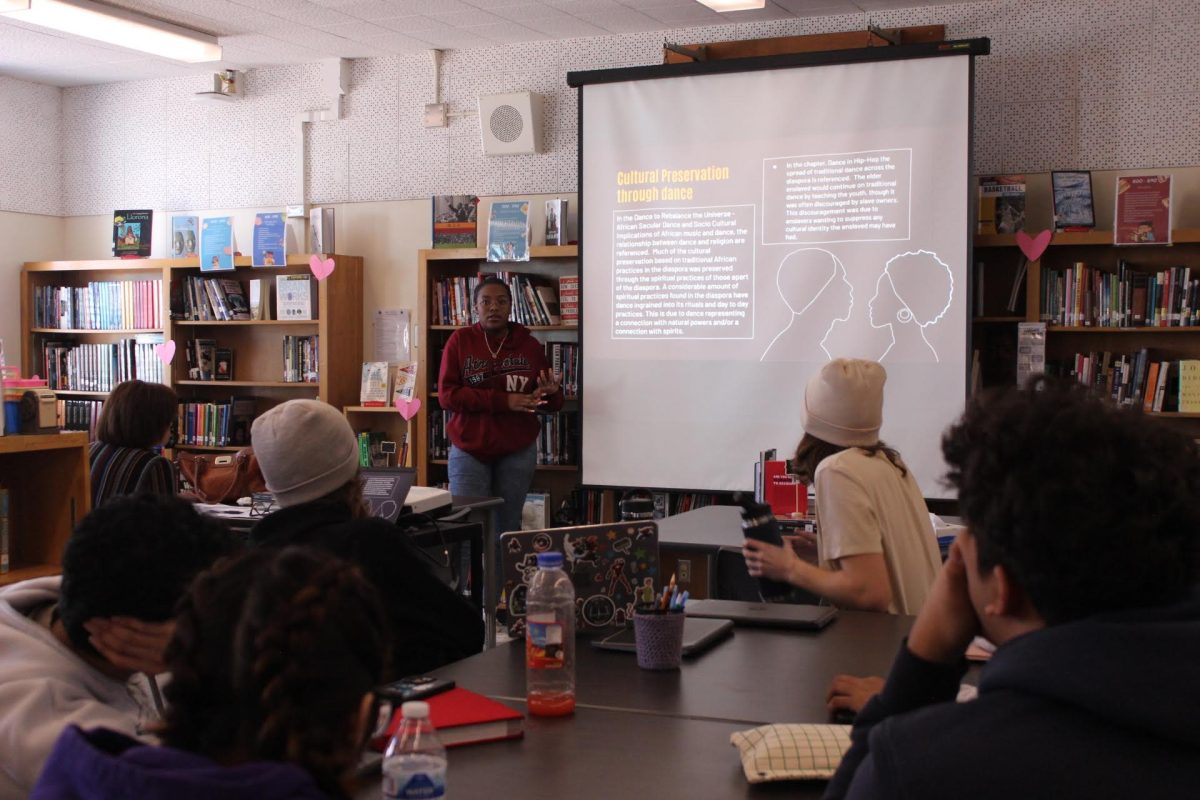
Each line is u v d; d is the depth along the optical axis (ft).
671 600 6.77
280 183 23.25
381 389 21.31
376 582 7.32
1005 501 3.11
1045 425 3.13
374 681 2.95
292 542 7.45
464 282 20.61
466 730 5.31
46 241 25.20
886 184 17.31
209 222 22.21
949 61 16.89
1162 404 16.53
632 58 20.21
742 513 8.05
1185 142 17.03
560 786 4.71
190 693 2.86
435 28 19.95
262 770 2.67
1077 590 3.03
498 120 20.83
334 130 22.74
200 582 3.01
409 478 11.91
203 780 2.64
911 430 17.28
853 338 17.61
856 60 17.28
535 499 19.97
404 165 22.15
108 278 24.70
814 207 17.75
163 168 24.47
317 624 2.81
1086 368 16.89
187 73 23.89
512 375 18.62
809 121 17.72
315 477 7.75
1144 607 3.02
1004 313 17.75
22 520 11.27
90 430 23.97
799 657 6.88
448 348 18.75
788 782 4.74
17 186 24.52
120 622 4.56
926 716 3.13
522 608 7.33
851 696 5.57
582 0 18.07
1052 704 2.96
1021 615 3.28
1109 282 16.69
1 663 4.74
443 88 21.76
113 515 4.65
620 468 19.02
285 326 22.89
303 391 22.98
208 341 23.07
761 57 17.78
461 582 15.31
